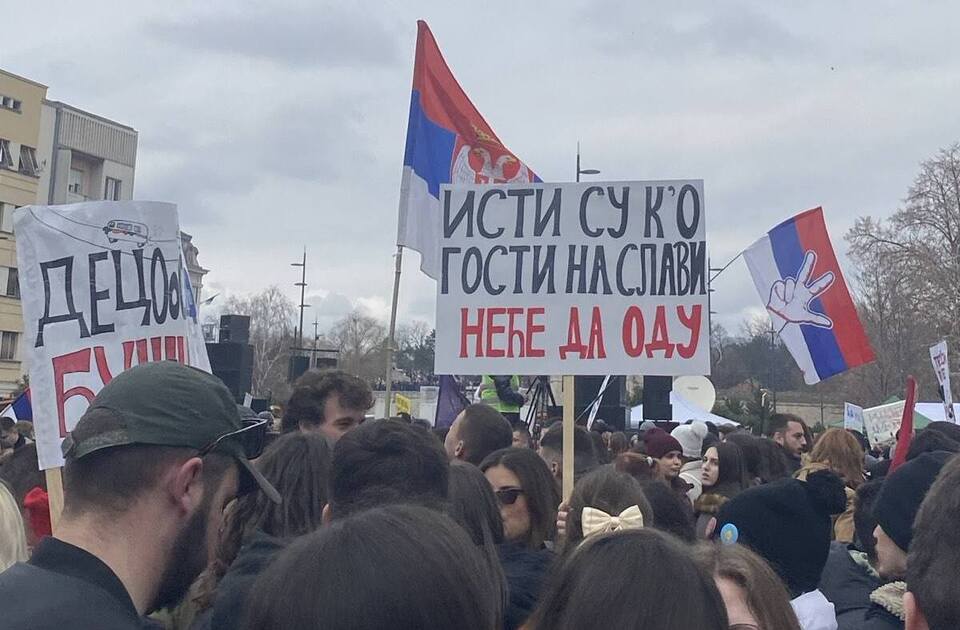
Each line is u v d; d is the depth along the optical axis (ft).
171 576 7.17
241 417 7.98
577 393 41.86
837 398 173.37
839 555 14.37
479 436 17.89
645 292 18.89
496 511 12.19
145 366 7.38
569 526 12.64
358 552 5.54
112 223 13.67
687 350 18.65
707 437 28.86
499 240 19.43
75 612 6.30
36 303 13.07
